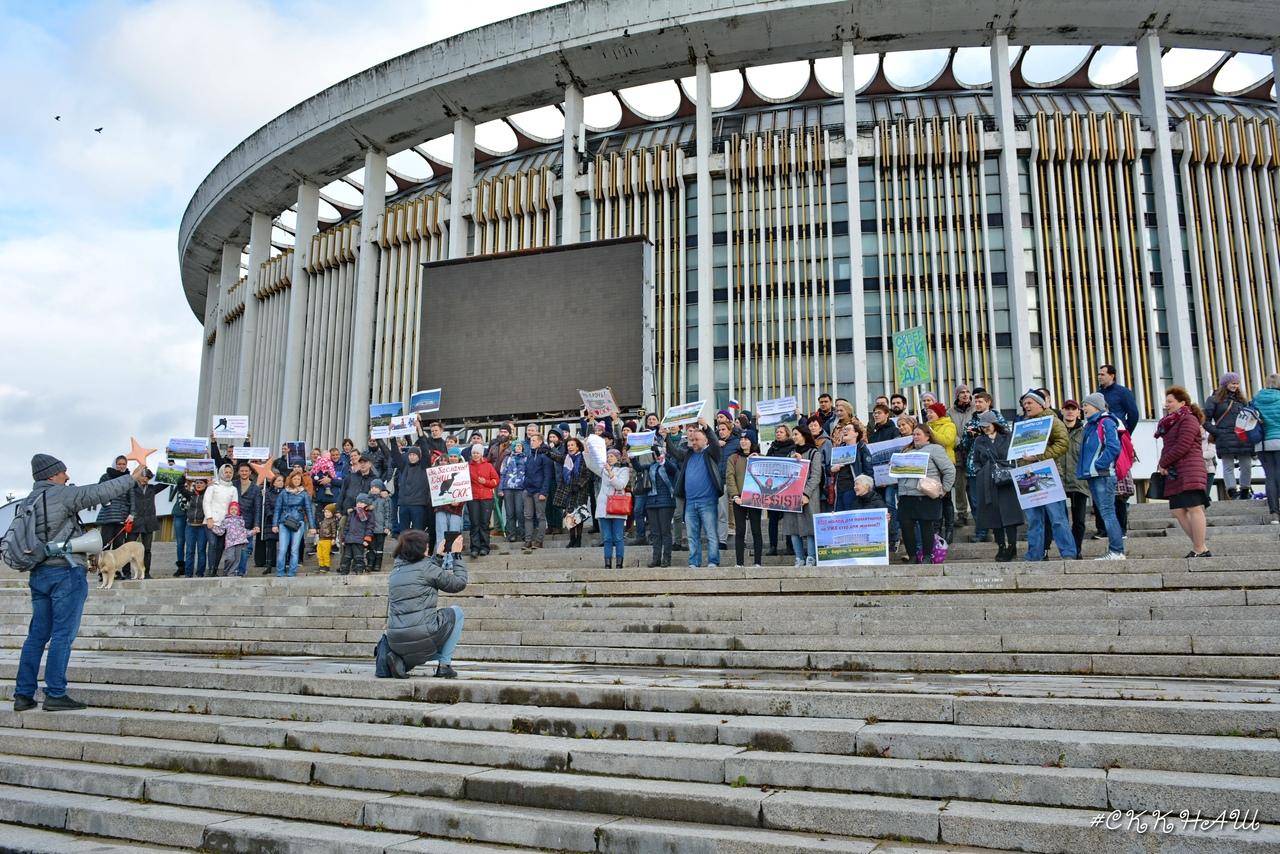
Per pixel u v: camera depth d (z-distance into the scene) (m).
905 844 4.18
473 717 5.99
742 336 24.92
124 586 13.51
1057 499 9.35
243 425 17.28
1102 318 23.39
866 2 23.11
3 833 5.34
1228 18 23.48
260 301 32.47
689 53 25.20
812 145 25.23
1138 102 28.66
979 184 24.58
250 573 15.38
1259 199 24.11
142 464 7.17
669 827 4.48
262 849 4.81
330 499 16.55
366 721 6.31
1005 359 23.48
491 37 25.48
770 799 4.53
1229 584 8.00
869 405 23.67
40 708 7.05
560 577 10.76
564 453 14.49
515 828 4.63
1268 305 23.39
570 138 25.92
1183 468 8.83
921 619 8.14
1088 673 6.72
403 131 28.16
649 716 5.76
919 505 10.32
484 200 26.92
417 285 27.58
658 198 26.14
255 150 29.81
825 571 9.47
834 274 24.70
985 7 23.38
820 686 6.19
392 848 4.54
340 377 28.39
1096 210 24.14
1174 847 3.84
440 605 10.34
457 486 13.08
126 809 5.38
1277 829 3.86
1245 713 4.71
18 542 6.87
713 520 11.22
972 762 4.76
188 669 7.73
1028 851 4.04
